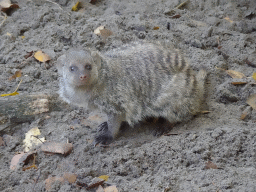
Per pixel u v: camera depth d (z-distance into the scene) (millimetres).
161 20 11195
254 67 9594
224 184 5691
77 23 10836
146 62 7246
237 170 6141
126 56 7258
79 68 6352
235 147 6703
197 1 12250
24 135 7676
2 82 8633
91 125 7914
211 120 7824
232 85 8648
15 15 11086
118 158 6645
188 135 7148
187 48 10102
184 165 6500
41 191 6047
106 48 9961
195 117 8000
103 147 7258
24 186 6184
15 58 9359
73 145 7258
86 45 9969
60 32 10242
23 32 10617
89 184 5961
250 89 8430
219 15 11727
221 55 9781
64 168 6664
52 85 8828
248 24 11227
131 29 10820
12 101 7703
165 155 6676
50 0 12203
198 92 7828
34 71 9039
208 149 6691
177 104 7504
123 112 7230
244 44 10188
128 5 12047
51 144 7039
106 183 6137
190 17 11641
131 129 7938
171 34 10414
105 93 6879
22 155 6961
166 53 7527
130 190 5863
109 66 6871
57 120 8086
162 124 7906
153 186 5875
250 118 7957
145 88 7230
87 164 6723
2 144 7371
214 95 8633
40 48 9828
